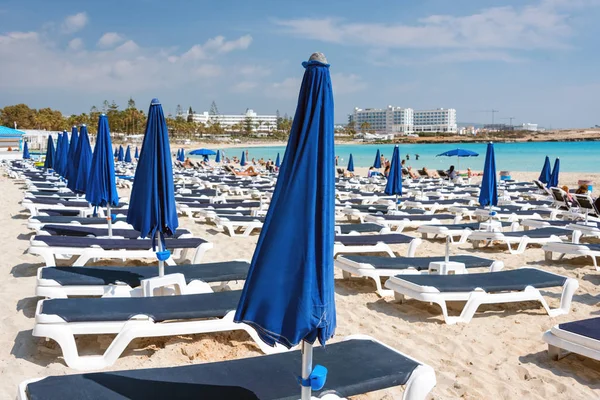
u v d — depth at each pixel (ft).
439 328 16.15
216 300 13.98
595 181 75.92
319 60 7.66
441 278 17.74
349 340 11.77
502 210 37.01
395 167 33.68
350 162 78.59
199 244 21.38
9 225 31.48
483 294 16.74
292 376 9.91
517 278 17.93
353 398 11.46
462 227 29.37
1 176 69.36
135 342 14.26
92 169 21.17
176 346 13.56
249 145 372.58
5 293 18.08
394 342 14.89
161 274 15.40
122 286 15.61
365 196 47.80
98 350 13.73
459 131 583.58
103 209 33.30
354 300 18.88
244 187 55.72
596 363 13.79
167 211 15.02
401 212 35.01
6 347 13.64
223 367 10.27
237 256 25.31
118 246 20.17
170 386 9.39
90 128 265.13
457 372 13.16
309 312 7.47
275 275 7.61
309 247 7.55
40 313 12.57
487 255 26.86
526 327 16.49
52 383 9.36
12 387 11.46
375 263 19.56
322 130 7.66
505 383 12.56
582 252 23.67
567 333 13.16
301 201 7.63
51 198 37.19
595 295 20.17
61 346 12.37
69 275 15.75
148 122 15.06
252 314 7.67
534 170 109.60
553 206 43.86
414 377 10.03
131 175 73.36
